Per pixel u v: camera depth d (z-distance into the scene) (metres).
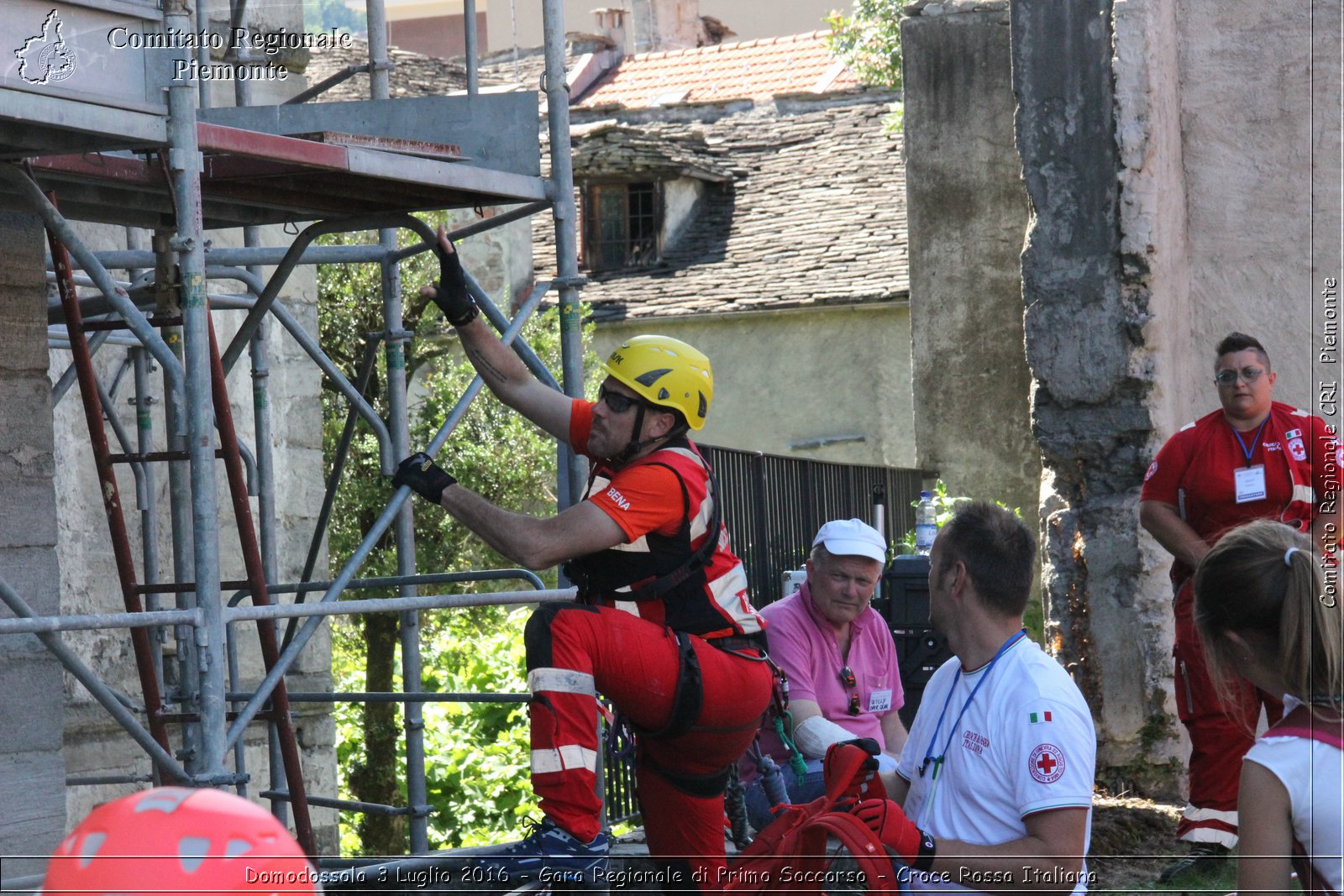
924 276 28.89
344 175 8.06
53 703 8.30
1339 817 4.66
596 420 7.10
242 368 14.55
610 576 6.92
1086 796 5.80
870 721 10.02
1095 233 12.98
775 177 38.31
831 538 9.68
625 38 47.31
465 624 25.16
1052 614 13.09
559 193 9.10
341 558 23.75
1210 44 13.75
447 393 25.77
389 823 21.52
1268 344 13.68
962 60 28.59
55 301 9.98
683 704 6.79
